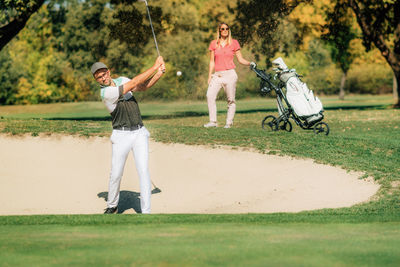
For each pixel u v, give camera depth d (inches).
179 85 5118.1
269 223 597.9
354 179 1010.1
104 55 4867.1
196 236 498.9
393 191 916.6
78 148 1321.4
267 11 3019.2
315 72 7539.4
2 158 1237.1
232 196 973.8
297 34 3693.4
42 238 493.0
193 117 2751.0
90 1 4741.6
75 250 433.4
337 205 874.8
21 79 6063.0
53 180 1088.2
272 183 1030.4
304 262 387.5
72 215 669.3
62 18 5743.1
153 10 4018.2
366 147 1272.1
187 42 5007.4
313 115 1449.3
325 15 3599.9
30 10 2488.9
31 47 6038.4
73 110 4539.9
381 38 3243.1
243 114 2876.5
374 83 7829.7
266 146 1264.8
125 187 1049.5
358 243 458.9
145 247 443.8
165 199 971.3
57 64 5925.2
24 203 948.6
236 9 3447.3
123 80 817.5
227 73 1560.0
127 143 828.6
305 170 1086.4
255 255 410.6
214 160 1187.3
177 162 1186.0
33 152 1290.6
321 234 510.3
